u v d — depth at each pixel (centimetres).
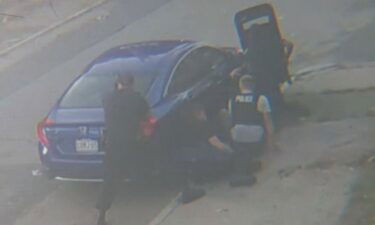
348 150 1226
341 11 2092
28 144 1517
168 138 1156
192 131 1200
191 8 2319
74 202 1216
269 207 1083
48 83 1909
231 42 1964
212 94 1298
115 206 1166
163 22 2233
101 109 1170
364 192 1083
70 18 2430
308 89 1548
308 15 2094
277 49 1395
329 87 1542
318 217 1030
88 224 1128
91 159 1149
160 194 1194
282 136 1324
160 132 1141
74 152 1162
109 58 1331
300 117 1406
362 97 1466
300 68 1700
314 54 1786
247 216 1064
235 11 2220
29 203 1234
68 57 2091
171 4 2392
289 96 1514
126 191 1216
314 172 1170
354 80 1563
